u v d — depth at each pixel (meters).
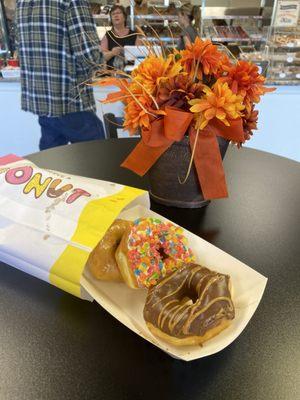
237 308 0.48
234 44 2.43
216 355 0.46
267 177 0.99
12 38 2.55
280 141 2.63
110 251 0.53
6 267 0.62
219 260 0.55
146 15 2.17
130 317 0.49
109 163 1.05
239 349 0.47
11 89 2.48
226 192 0.78
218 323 0.44
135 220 0.57
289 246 0.70
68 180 0.60
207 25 2.54
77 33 1.68
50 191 0.57
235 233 0.74
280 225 0.77
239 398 0.41
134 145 1.19
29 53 1.80
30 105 1.96
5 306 0.54
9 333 0.49
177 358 0.45
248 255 0.67
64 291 0.56
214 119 0.69
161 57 0.71
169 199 0.82
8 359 0.46
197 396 0.41
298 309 0.54
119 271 0.53
